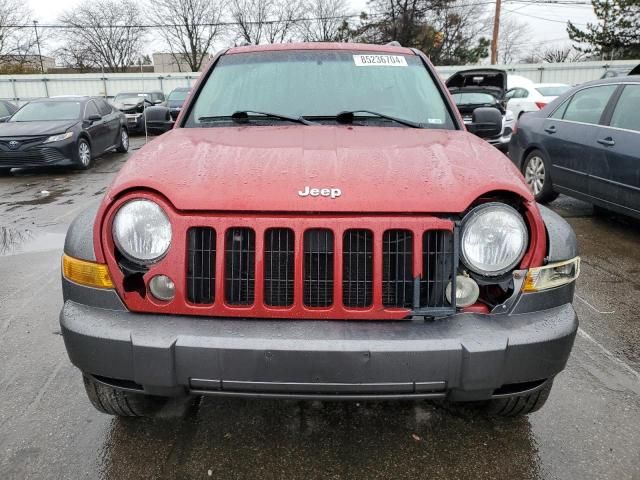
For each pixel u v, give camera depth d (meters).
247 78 3.15
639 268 4.57
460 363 1.79
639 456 2.26
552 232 2.07
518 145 6.98
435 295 1.90
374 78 3.14
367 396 1.83
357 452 2.28
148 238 1.89
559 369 1.93
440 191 1.90
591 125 5.63
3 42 45.84
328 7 44.31
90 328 1.88
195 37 48.44
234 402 2.63
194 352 1.80
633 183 4.95
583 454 2.28
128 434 2.39
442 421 2.49
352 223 1.85
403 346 1.77
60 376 2.88
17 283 4.31
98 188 8.66
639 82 5.20
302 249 1.85
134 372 1.84
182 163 2.10
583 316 3.64
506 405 2.33
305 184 1.92
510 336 1.83
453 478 2.14
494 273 1.90
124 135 13.56
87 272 1.96
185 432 2.41
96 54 51.38
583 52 35.59
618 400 2.67
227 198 1.88
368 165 2.06
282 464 2.21
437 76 3.22
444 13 39.59
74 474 2.15
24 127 10.16
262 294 1.87
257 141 2.40
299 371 1.79
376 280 1.86
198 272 1.91
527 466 2.21
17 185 9.05
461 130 2.86
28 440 2.35
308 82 3.09
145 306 1.91
